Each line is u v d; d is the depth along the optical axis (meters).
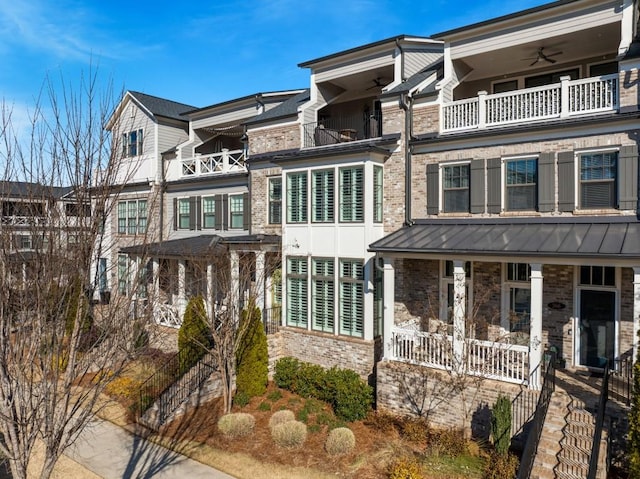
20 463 6.80
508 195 14.49
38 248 7.14
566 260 11.55
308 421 14.11
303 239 17.39
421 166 15.98
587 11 13.76
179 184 24.67
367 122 20.80
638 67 12.42
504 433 10.97
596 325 13.49
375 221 16.16
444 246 13.28
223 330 15.34
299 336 17.47
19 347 6.93
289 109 20.33
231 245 18.72
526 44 14.98
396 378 13.81
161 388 15.77
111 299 8.57
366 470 11.32
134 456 12.38
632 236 11.58
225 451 12.53
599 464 9.77
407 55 17.88
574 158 13.28
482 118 14.83
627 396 11.30
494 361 13.17
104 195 7.55
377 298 16.11
